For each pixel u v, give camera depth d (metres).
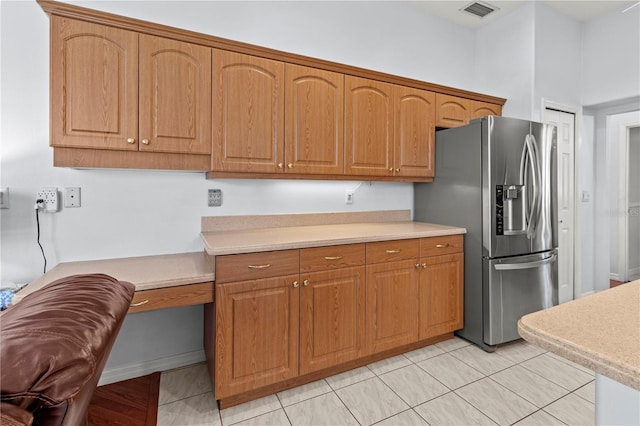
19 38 1.81
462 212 2.62
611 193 4.20
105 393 1.93
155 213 2.14
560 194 3.19
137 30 1.76
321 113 2.29
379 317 2.22
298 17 2.55
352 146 2.43
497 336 2.44
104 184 2.01
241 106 2.03
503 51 3.19
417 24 3.11
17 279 1.84
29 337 0.46
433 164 2.82
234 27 2.33
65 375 0.45
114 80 1.72
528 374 2.12
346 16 2.76
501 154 2.45
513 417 1.72
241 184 2.40
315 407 1.82
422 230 2.42
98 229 2.00
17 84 1.81
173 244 2.20
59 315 0.53
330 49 2.69
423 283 2.40
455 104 2.88
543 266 2.64
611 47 3.06
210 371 1.97
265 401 1.87
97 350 0.51
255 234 2.19
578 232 3.29
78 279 0.73
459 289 2.58
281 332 1.89
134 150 1.78
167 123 1.84
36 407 0.43
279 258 1.87
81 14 1.64
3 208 1.81
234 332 1.77
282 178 2.23
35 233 1.87
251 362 1.82
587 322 0.75
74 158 1.70
